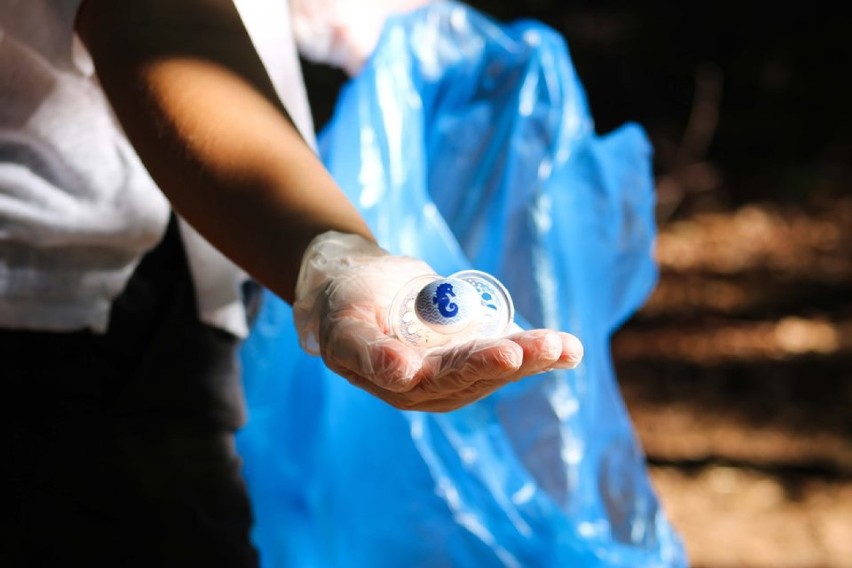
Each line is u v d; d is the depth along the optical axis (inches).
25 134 37.0
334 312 28.5
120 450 39.6
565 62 54.1
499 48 53.6
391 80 51.2
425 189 52.6
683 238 190.5
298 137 31.7
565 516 50.7
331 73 173.8
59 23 35.3
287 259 30.0
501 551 49.8
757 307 159.6
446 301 28.8
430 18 53.6
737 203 202.4
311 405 52.0
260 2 40.2
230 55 32.1
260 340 51.7
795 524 97.5
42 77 36.3
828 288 167.0
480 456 50.8
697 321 154.1
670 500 101.5
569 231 54.5
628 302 55.9
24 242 37.5
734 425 119.9
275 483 51.8
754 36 238.7
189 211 31.1
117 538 39.5
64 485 38.9
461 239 53.0
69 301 38.5
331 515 50.9
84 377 39.2
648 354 141.9
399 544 50.2
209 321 40.1
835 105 224.5
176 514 40.2
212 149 30.7
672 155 217.3
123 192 37.6
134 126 31.6
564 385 51.8
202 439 40.9
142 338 39.9
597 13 248.1
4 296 37.8
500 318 29.7
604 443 54.2
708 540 94.4
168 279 40.1
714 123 222.8
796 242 186.5
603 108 232.2
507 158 52.7
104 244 38.1
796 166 211.2
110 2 32.5
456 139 53.3
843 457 111.1
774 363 138.5
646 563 51.2
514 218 52.6
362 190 50.5
